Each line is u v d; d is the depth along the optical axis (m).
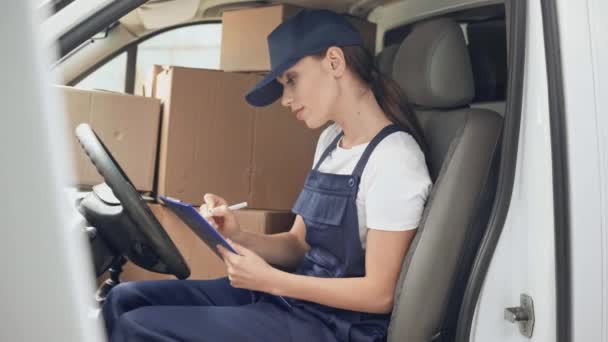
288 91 1.62
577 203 1.24
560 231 1.23
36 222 0.66
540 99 1.30
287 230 2.16
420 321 1.41
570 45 1.26
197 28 2.63
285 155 2.30
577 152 1.24
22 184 0.65
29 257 0.67
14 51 0.62
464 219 1.43
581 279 1.24
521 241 1.35
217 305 1.68
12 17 0.62
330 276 1.58
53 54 1.21
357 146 1.58
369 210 1.47
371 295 1.45
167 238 1.51
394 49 1.90
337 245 1.55
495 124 1.49
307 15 1.61
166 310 1.42
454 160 1.46
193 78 2.19
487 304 1.36
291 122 2.30
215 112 2.21
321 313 1.51
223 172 2.21
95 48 2.61
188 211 1.41
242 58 2.28
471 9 1.85
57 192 0.66
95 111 2.12
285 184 2.29
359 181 1.52
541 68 1.30
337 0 2.12
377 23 2.21
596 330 1.25
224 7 2.37
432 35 1.59
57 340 0.70
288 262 1.86
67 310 0.69
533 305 1.32
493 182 1.46
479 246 1.38
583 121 1.25
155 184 2.21
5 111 0.63
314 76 1.58
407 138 1.55
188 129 2.18
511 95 1.35
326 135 1.80
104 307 1.56
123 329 1.38
